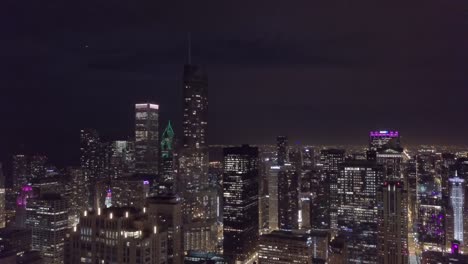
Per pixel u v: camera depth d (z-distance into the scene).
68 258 160.25
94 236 155.50
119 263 150.38
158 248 156.88
